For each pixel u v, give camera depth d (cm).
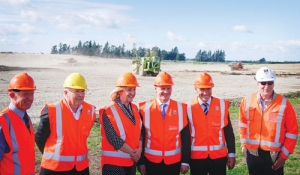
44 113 312
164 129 353
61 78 2291
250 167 372
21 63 5909
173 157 352
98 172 490
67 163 309
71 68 4359
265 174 362
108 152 333
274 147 352
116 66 5647
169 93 356
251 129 370
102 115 334
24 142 283
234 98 1393
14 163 275
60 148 308
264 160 358
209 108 373
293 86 2205
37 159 537
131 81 341
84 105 339
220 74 3731
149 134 356
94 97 1330
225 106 379
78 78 324
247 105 377
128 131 335
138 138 345
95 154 577
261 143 360
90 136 695
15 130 277
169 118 356
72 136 315
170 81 355
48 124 310
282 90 1858
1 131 265
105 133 328
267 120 356
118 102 343
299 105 1241
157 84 353
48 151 311
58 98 1244
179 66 6575
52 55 7550
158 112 358
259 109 364
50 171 307
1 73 2492
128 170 335
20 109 290
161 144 349
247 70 4884
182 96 1467
